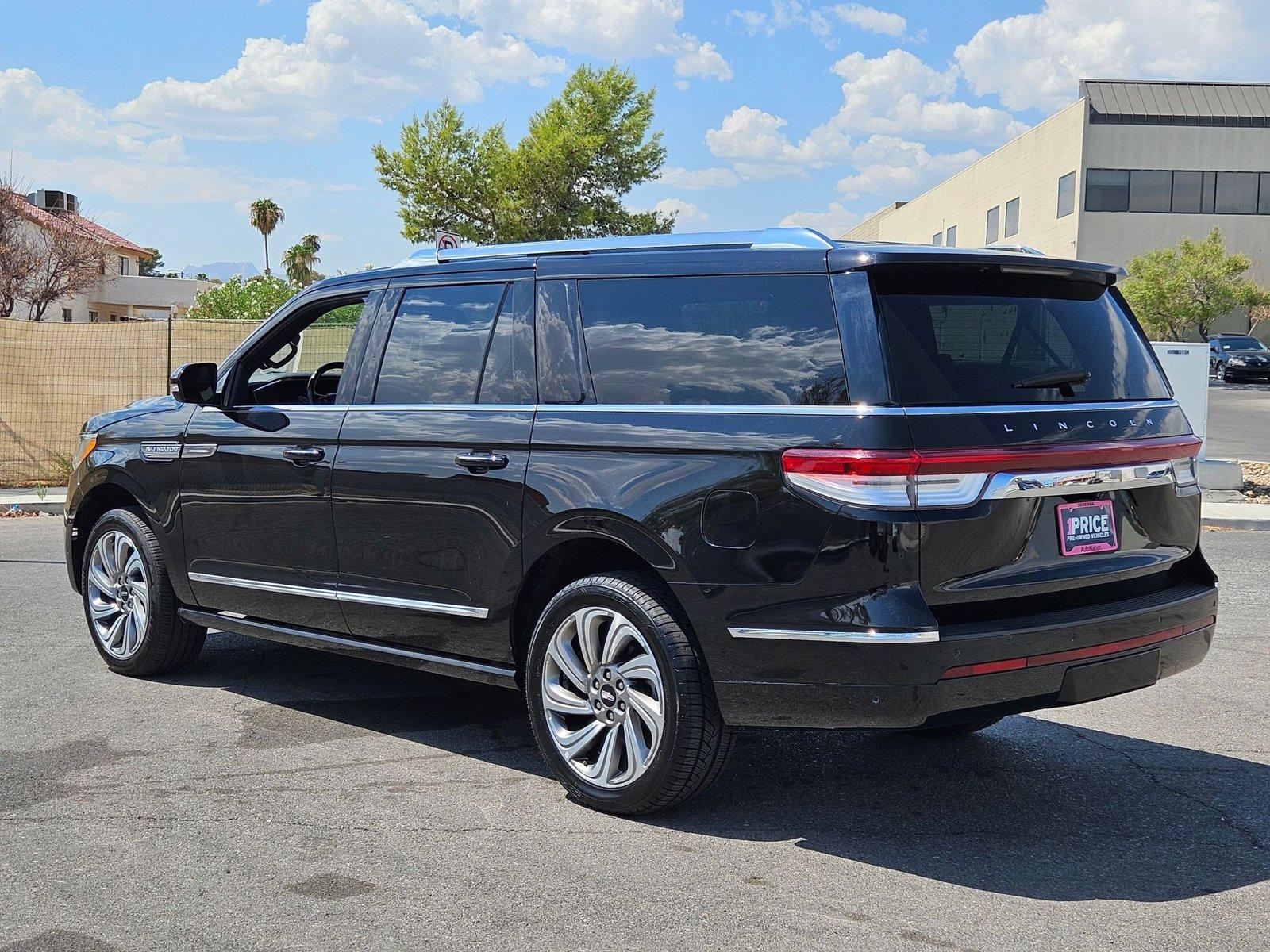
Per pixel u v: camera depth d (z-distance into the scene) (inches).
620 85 1483.8
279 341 218.7
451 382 188.1
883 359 146.3
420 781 181.6
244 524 214.5
